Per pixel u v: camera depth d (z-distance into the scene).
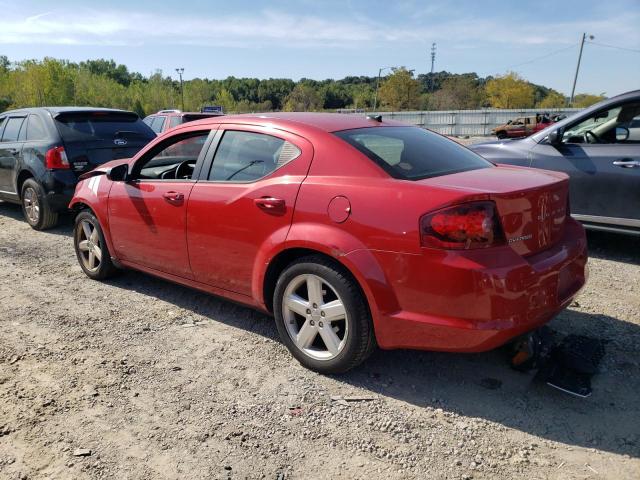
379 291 2.94
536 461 2.56
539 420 2.88
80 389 3.23
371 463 2.56
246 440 2.74
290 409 3.01
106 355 3.67
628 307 4.37
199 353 3.70
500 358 3.55
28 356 3.65
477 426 2.84
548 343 3.41
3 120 8.33
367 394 3.16
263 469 2.52
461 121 45.34
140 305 4.58
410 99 70.88
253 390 3.22
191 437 2.77
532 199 2.92
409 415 2.95
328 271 3.13
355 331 3.10
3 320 4.27
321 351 3.38
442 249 2.73
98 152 7.43
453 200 2.72
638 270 5.36
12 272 5.54
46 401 3.09
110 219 4.71
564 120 5.92
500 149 6.41
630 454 2.60
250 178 3.61
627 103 5.48
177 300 4.68
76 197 5.11
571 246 3.25
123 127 7.90
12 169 7.75
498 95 73.44
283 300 3.43
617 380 3.27
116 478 2.46
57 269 5.64
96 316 4.35
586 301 4.51
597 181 5.66
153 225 4.26
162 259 4.30
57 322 4.23
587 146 5.80
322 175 3.24
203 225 3.84
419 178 3.06
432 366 3.47
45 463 2.56
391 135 3.64
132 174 4.51
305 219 3.22
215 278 3.90
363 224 2.97
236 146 3.79
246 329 4.08
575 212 5.89
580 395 2.98
